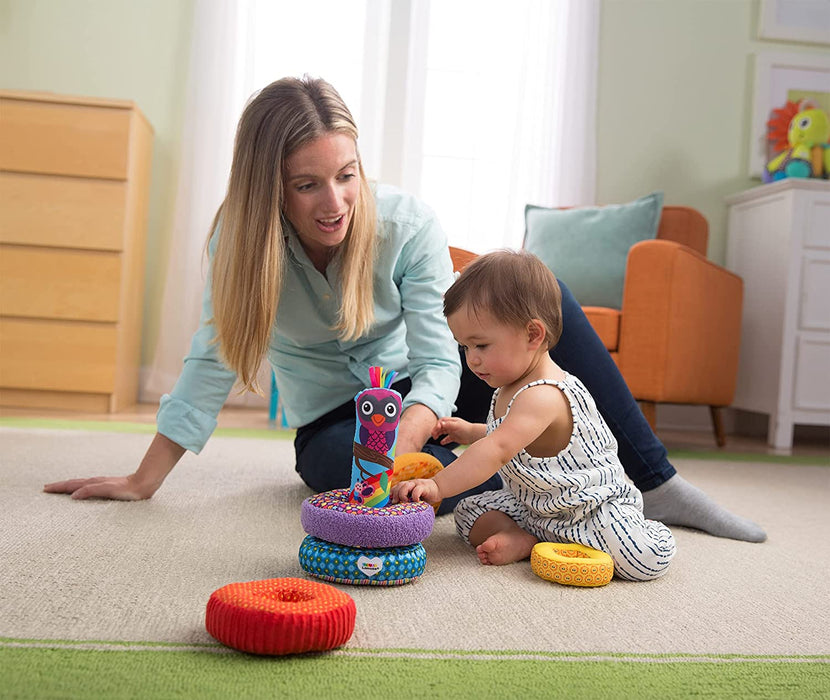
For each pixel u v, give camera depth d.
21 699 0.64
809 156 3.25
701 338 2.72
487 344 1.15
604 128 3.52
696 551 1.28
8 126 2.85
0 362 2.88
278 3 3.36
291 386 1.53
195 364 1.38
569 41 3.40
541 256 3.00
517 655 0.79
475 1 3.44
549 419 1.13
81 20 3.32
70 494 1.40
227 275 1.22
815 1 3.56
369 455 1.03
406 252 1.40
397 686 0.70
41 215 2.88
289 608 0.76
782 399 3.03
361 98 3.39
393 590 0.99
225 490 1.53
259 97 1.19
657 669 0.77
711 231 3.58
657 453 1.41
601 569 1.04
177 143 3.38
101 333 2.91
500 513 1.21
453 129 3.46
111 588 0.92
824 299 3.03
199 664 0.73
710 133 3.57
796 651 0.84
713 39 3.56
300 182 1.16
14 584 0.91
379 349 1.48
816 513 1.66
